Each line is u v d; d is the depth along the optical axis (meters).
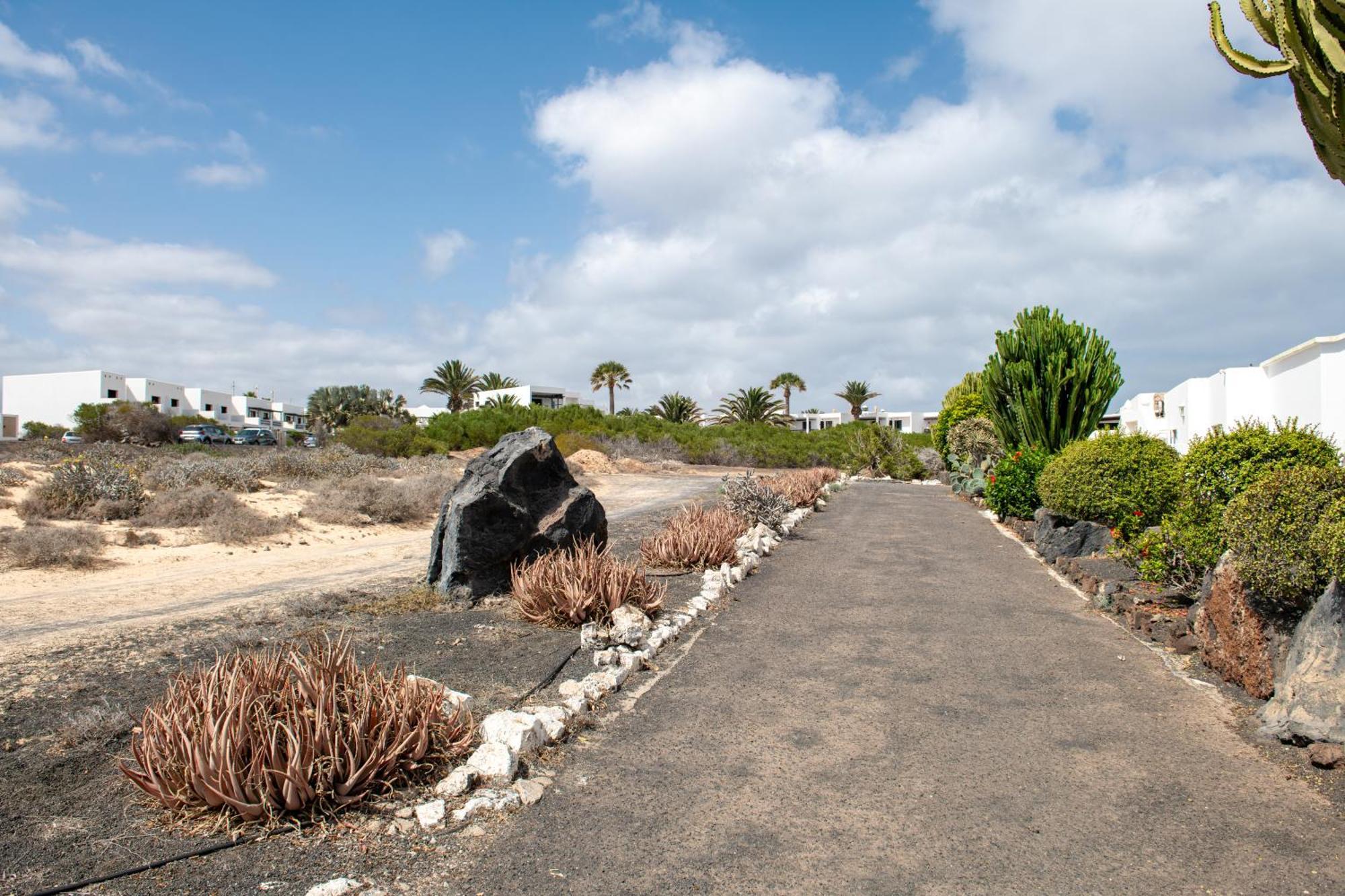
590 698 5.51
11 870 3.32
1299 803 3.99
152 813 3.82
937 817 3.87
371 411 79.31
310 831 3.68
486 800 3.96
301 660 4.64
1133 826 3.77
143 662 6.16
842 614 8.20
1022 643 7.09
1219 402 18.23
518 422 42.53
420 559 12.03
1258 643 5.50
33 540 10.62
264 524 14.05
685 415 67.50
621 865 3.45
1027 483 14.86
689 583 9.65
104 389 67.81
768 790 4.18
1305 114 5.07
